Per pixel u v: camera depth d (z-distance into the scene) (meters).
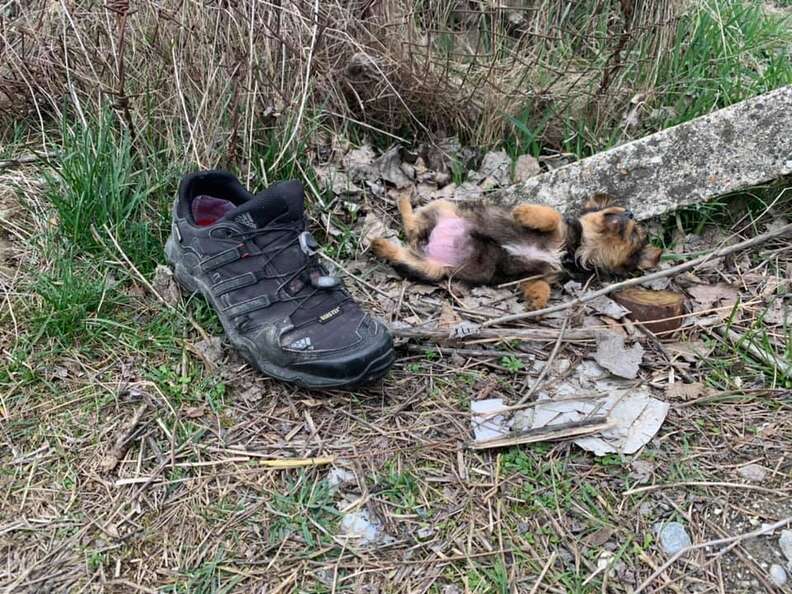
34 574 0.49
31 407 0.60
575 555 0.51
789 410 0.62
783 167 0.81
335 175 0.89
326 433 0.59
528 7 1.04
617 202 0.85
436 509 0.54
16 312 0.68
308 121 0.89
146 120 0.85
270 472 0.56
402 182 0.91
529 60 1.02
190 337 0.68
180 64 0.86
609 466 0.57
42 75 0.92
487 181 0.94
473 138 1.00
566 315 0.73
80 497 0.54
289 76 0.89
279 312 0.62
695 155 0.84
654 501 0.55
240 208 0.64
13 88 0.93
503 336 0.69
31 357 0.64
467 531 0.53
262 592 0.48
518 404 0.61
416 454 0.58
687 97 1.03
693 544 0.52
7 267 0.73
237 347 0.64
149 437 0.58
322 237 0.83
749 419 0.62
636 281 0.69
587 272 0.79
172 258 0.70
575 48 1.06
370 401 0.62
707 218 0.87
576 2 1.06
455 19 1.06
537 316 0.73
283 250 0.64
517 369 0.66
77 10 0.91
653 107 1.02
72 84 0.89
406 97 0.97
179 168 0.83
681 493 0.56
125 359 0.65
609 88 1.00
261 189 0.85
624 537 0.52
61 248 0.75
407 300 0.76
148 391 0.62
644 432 0.60
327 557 0.51
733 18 1.20
